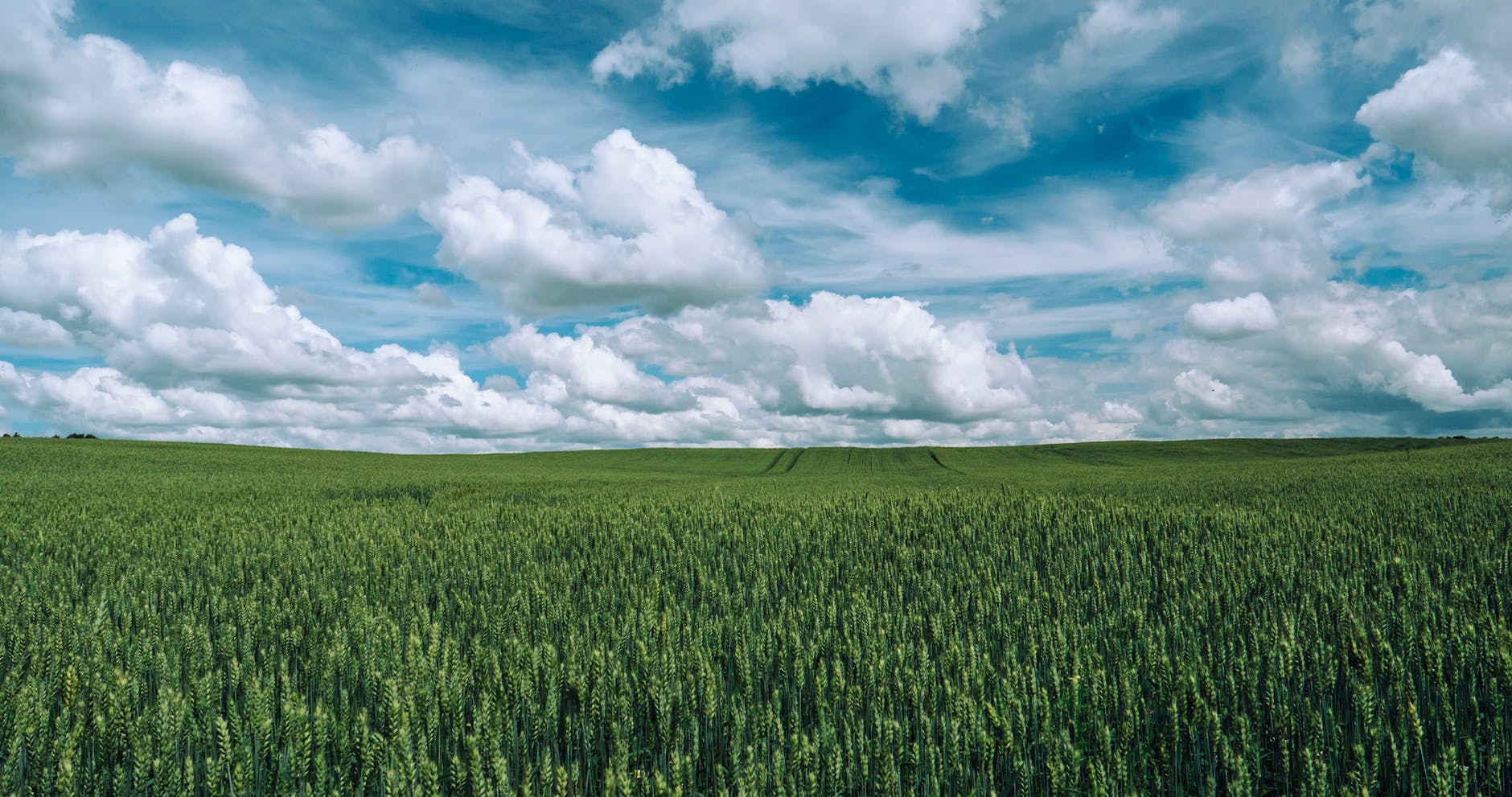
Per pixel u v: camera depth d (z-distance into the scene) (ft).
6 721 13.61
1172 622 22.76
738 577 33.96
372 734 13.67
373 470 198.49
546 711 15.35
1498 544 37.32
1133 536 43.75
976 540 45.29
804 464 276.82
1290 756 14.89
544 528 51.47
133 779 13.87
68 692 15.42
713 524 52.80
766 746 14.34
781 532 48.93
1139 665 18.56
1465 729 16.26
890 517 54.85
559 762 15.60
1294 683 17.69
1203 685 15.66
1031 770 13.84
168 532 52.31
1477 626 18.52
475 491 105.81
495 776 12.39
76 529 51.70
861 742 13.98
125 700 14.33
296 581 33.55
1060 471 198.08
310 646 21.47
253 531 52.31
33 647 20.39
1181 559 37.06
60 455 186.70
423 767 11.78
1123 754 14.07
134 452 208.44
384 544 45.03
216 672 19.02
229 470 177.68
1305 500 64.69
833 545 44.91
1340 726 15.99
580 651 18.78
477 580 33.68
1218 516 49.57
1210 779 14.03
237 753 13.17
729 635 21.71
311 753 13.03
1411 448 273.54
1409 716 14.34
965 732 13.97
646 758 15.97
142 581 33.01
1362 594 26.48
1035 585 30.09
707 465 276.62
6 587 32.14
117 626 25.71
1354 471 107.65
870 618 21.15
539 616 25.18
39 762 13.93
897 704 16.17
